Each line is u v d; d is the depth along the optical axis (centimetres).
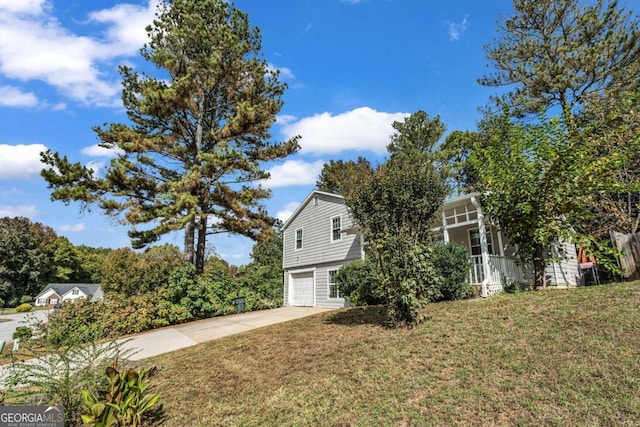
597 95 1351
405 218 699
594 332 483
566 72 1474
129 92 1588
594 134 905
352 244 1487
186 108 1539
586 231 1220
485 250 976
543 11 1556
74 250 5547
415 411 377
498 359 462
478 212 1011
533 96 1598
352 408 407
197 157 1506
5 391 430
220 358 689
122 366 595
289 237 1980
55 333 526
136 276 1772
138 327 1177
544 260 891
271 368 589
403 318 689
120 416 379
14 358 469
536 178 858
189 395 515
